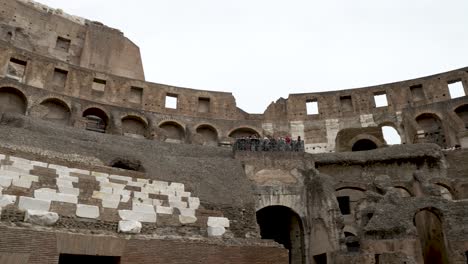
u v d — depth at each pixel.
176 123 51.44
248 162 29.42
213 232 13.71
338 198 33.28
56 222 11.07
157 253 11.32
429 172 34.19
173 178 20.98
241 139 32.62
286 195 27.55
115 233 11.60
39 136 21.62
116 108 48.06
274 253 13.04
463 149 35.38
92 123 47.28
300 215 26.94
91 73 50.16
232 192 21.06
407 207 21.45
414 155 34.47
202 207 17.34
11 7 57.25
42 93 42.84
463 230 19.81
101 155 21.86
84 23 65.94
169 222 13.36
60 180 14.39
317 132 54.16
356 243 23.55
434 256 24.17
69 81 48.03
